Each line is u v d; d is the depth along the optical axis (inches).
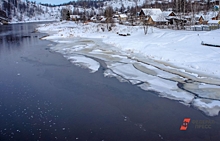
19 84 655.1
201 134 390.9
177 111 474.3
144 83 644.1
